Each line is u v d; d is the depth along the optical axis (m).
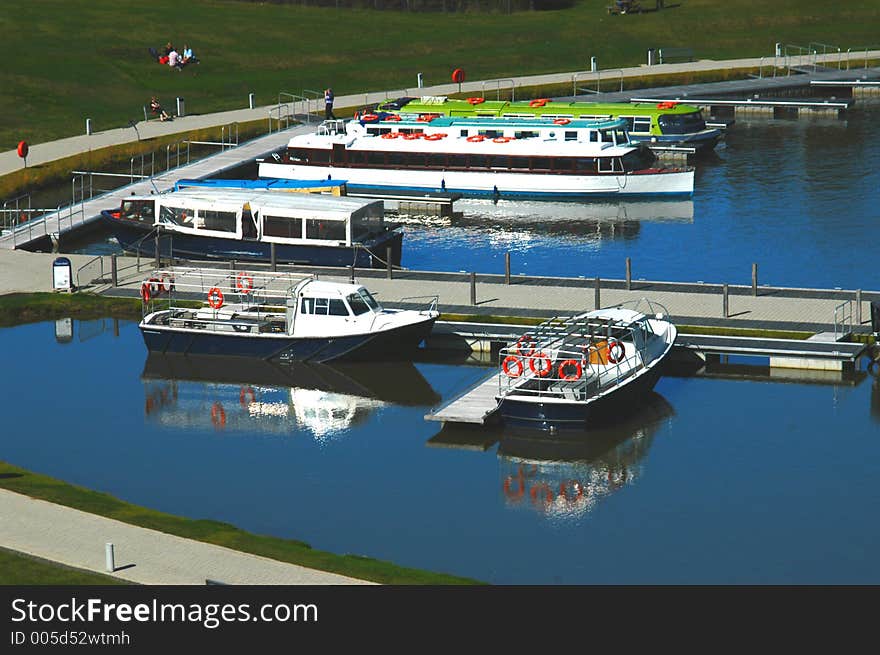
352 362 61.75
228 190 80.75
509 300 67.06
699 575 42.69
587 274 76.88
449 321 63.88
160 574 39.03
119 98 124.62
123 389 60.12
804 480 49.66
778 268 76.69
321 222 75.44
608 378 55.84
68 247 82.25
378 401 58.88
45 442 54.28
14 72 126.88
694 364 61.25
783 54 145.38
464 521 47.19
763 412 56.03
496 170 97.19
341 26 152.12
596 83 131.38
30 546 40.69
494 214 93.19
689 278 75.38
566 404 53.50
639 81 132.75
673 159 104.94
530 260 80.38
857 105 128.75
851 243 81.38
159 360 63.41
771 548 44.50
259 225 76.38
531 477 50.84
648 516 47.25
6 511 43.66
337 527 46.69
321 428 55.91
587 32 151.38
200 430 55.69
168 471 51.59
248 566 39.91
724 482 49.69
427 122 101.25
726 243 82.56
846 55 143.88
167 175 97.62
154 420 56.69
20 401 58.62
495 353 62.94
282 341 61.81
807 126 119.12
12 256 77.12
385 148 99.06
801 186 96.62
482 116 105.06
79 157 102.31
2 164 100.00
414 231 88.75
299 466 52.06
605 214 91.88
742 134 116.50
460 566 43.62
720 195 95.12
